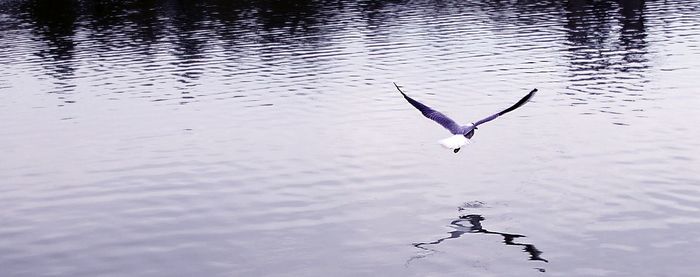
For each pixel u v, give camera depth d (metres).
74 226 21.25
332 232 20.61
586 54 43.81
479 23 56.25
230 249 19.67
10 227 21.33
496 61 42.66
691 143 26.55
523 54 44.41
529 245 19.45
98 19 65.56
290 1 71.69
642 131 28.27
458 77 38.97
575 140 27.59
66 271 18.64
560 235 19.94
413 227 20.75
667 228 19.97
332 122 31.22
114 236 20.48
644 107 31.69
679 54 42.59
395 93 35.84
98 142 29.59
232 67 43.75
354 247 19.72
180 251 19.56
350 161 26.09
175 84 39.84
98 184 24.61
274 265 18.81
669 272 17.69
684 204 21.36
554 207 21.70
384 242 19.91
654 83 35.97
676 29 50.88
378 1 69.38
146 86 39.66
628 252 18.77
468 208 21.92
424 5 66.19
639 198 21.97
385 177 24.52
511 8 62.78
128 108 35.06
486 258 18.81
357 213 21.78
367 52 46.72
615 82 36.53
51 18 67.12
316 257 19.19
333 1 70.88
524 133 28.75
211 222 21.27
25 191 24.25
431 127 29.84
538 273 17.97
